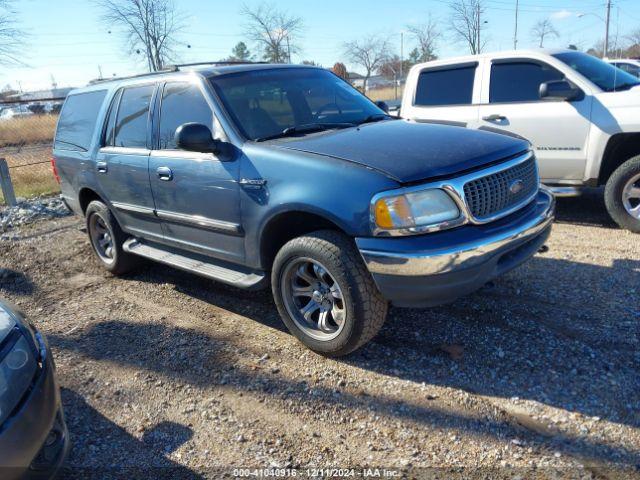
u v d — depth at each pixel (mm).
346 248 3205
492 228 3193
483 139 3543
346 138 3570
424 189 3010
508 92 6305
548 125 5949
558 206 6906
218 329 4145
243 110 3947
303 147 3457
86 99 5617
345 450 2721
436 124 4035
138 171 4539
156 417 3119
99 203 5398
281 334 3975
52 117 23281
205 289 4992
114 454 2834
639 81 6309
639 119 5410
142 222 4852
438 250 2955
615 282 4316
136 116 4715
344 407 3053
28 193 10258
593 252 5047
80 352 3959
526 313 3902
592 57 6461
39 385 2467
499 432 2742
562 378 3119
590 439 2635
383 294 3137
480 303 4102
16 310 2814
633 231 5602
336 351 3447
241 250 3861
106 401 3316
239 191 3650
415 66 7250
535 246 3543
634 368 3146
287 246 3443
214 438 2896
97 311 4699
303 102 4301
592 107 5676
